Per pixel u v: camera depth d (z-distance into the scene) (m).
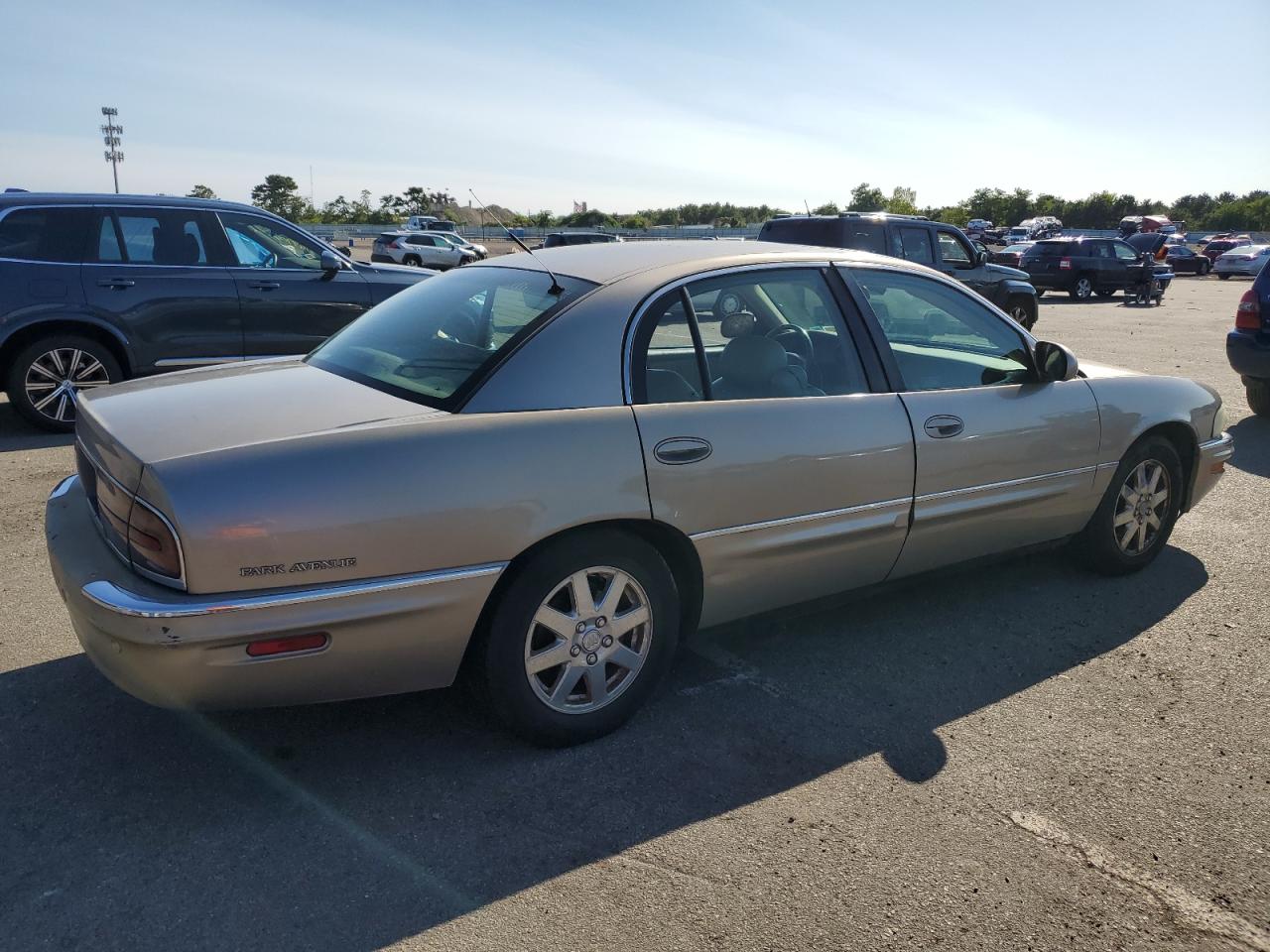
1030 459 4.04
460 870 2.57
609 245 3.75
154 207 7.53
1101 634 4.09
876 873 2.59
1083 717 3.42
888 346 3.75
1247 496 6.22
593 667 3.11
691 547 3.21
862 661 3.81
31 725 3.22
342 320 8.23
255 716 3.31
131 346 7.43
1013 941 2.36
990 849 2.69
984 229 58.91
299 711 3.35
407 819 2.77
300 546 2.57
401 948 2.29
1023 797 2.94
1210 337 15.09
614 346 3.11
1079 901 2.50
